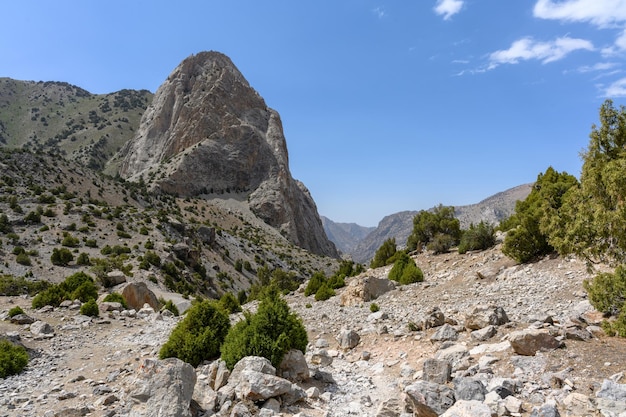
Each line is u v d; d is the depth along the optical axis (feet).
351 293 85.76
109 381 36.76
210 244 422.41
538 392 26.23
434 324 48.34
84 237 296.10
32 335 57.41
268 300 37.40
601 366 27.84
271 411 26.71
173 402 25.53
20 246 258.37
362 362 42.47
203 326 42.75
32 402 32.04
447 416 22.82
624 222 40.47
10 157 435.53
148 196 557.74
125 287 98.94
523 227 81.71
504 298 60.08
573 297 52.13
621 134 51.26
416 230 144.25
